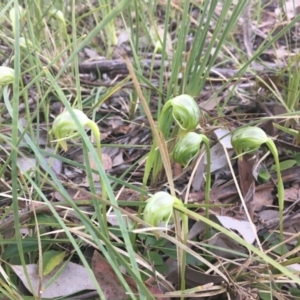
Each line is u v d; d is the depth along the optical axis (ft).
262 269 0.67
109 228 0.69
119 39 1.60
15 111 0.48
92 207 0.83
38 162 0.80
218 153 1.00
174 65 0.87
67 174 0.98
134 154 1.08
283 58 1.43
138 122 1.17
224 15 0.85
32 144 0.53
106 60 1.43
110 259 0.47
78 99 0.83
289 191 0.93
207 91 1.30
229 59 1.37
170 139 0.84
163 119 0.61
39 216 0.74
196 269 0.73
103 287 0.63
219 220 0.77
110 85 1.23
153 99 1.27
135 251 0.74
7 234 0.73
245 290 0.63
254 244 0.80
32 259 0.72
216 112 1.19
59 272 0.65
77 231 0.67
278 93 1.13
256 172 0.95
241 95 1.25
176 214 0.62
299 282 0.46
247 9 1.56
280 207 0.71
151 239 0.76
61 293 0.66
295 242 0.81
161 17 1.88
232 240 0.77
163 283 0.67
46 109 1.08
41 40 1.33
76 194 0.88
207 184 0.72
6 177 0.91
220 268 0.72
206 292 0.66
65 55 1.33
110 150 1.07
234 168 1.00
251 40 1.63
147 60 1.46
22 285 0.68
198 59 0.90
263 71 1.29
